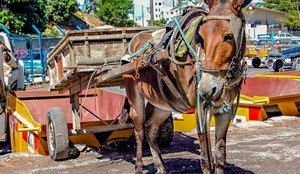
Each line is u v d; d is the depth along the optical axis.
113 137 9.69
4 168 8.15
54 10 45.38
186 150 8.88
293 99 11.45
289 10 60.88
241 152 8.34
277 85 12.84
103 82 7.51
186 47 5.41
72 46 7.37
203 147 5.28
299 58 30.41
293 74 14.60
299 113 11.72
